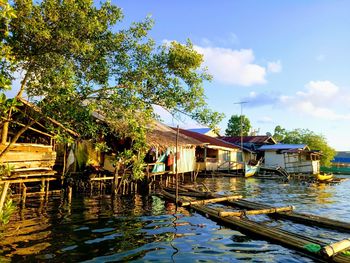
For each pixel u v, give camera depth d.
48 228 10.05
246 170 34.44
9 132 15.24
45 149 14.65
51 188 17.61
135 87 11.81
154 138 19.80
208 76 13.25
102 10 10.89
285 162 40.75
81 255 7.66
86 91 11.39
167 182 23.50
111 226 10.61
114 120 12.76
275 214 12.92
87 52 10.89
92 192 18.02
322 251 7.50
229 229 10.48
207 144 31.92
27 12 9.03
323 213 14.87
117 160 16.48
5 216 7.22
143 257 7.69
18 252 7.70
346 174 46.62
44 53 9.70
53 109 10.26
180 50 12.29
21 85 9.98
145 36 12.26
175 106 12.70
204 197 17.22
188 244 8.84
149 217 12.21
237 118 61.28
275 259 7.75
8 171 8.57
